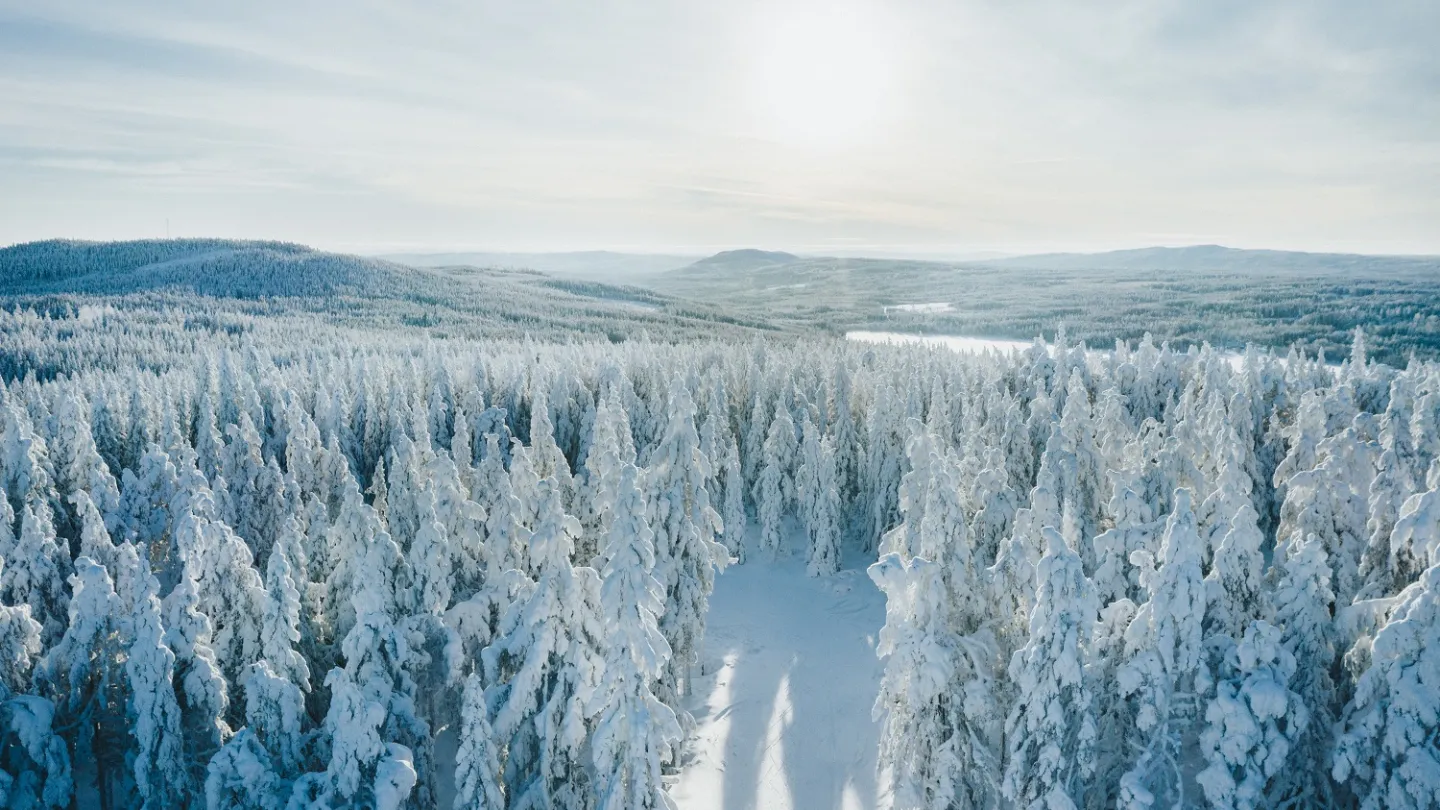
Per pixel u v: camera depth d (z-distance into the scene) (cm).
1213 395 4559
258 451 4112
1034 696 1895
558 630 2250
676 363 8544
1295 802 2005
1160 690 1905
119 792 2369
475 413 6219
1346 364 6600
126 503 3712
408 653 2258
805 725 3203
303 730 2170
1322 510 2773
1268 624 1931
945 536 2316
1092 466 3503
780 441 5516
